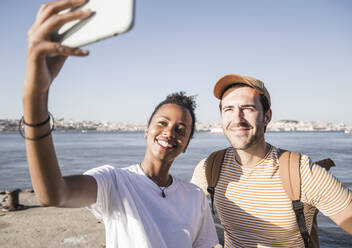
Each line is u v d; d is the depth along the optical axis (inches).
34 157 45.1
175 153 76.7
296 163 84.0
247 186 89.8
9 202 262.2
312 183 80.7
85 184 58.5
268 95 92.9
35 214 249.6
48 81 39.8
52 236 199.3
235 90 91.2
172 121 76.1
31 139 44.0
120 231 62.6
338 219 79.5
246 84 90.6
